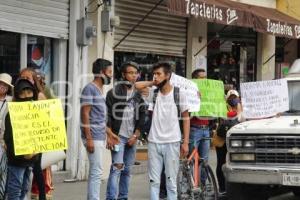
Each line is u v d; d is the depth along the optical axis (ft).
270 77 68.49
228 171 31.89
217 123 39.42
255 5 62.85
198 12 45.11
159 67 29.73
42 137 25.77
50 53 41.57
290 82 36.91
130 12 49.42
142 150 50.01
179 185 31.55
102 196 37.40
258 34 66.95
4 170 27.22
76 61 42.22
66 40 42.19
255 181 31.07
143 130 32.45
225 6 49.32
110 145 31.55
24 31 38.60
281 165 30.68
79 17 42.39
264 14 58.03
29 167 26.81
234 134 31.86
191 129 35.06
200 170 32.73
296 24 60.90
